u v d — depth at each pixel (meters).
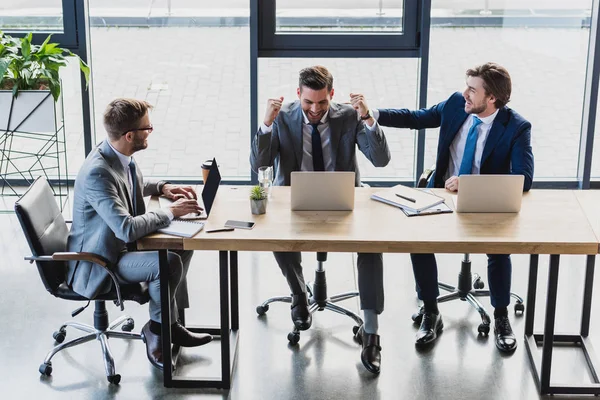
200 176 6.23
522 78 5.97
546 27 5.84
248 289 4.63
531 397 3.57
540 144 6.12
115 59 6.01
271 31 5.85
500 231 3.40
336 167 4.20
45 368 3.72
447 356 3.90
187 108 6.10
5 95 5.50
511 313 4.34
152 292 3.60
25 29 5.93
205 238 3.33
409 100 6.01
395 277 4.80
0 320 4.26
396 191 3.88
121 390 3.61
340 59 5.92
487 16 5.82
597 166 6.18
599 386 3.56
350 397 3.56
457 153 4.13
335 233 3.37
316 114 4.04
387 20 5.84
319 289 4.22
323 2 5.80
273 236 3.34
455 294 4.34
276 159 4.23
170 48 5.98
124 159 3.65
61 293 3.65
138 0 5.89
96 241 3.56
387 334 4.11
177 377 3.64
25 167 6.14
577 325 4.25
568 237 3.33
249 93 6.04
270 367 3.80
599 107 6.01
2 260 5.03
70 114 6.08
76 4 5.84
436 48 5.88
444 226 3.46
